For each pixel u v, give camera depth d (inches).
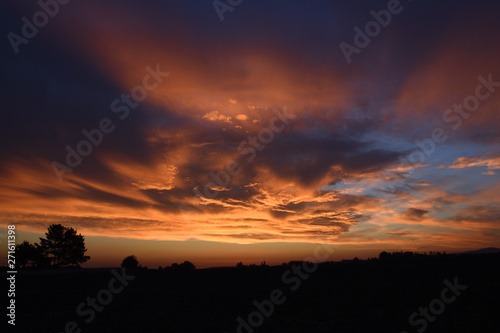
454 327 753.0
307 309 978.1
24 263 3041.3
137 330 771.4
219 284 1583.4
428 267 1927.9
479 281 1369.3
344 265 2190.0
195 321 846.5
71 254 3181.6
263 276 1838.1
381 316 870.4
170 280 1792.6
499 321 787.4
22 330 786.8
